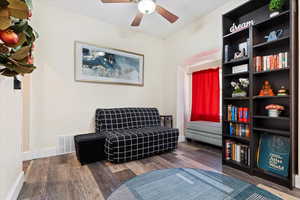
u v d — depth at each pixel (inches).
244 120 83.7
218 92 134.8
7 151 51.3
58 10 107.6
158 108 158.9
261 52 82.2
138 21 101.0
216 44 111.7
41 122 101.3
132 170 82.2
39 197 58.4
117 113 120.0
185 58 137.6
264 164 76.7
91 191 62.4
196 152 112.9
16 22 34.0
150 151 103.5
